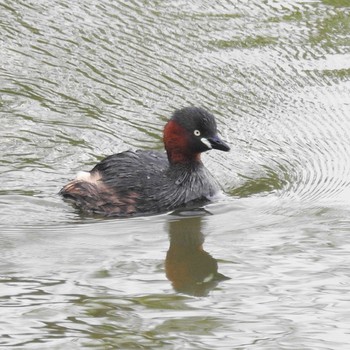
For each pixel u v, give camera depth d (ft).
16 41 63.05
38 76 59.52
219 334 34.27
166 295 37.42
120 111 56.44
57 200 47.57
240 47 63.93
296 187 49.14
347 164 51.49
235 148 53.21
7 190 48.21
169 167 48.37
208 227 44.75
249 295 37.47
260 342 33.73
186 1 69.15
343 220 45.06
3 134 53.36
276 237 43.32
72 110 56.29
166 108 56.85
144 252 41.78
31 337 34.04
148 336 34.17
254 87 59.62
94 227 44.78
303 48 64.23
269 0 69.15
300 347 33.30
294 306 36.42
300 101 58.34
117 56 62.08
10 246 42.29
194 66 61.46
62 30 64.59
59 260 40.81
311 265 40.22
